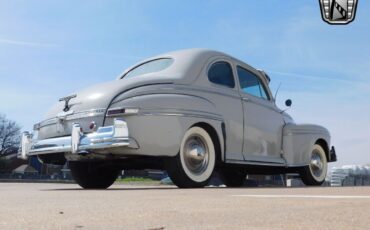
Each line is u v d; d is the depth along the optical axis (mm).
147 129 5137
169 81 5633
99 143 5051
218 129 5883
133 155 5234
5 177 56000
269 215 2143
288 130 7336
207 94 5984
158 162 5684
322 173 7953
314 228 1744
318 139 7871
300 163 7438
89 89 5629
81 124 5332
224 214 2189
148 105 5203
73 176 6508
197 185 5566
